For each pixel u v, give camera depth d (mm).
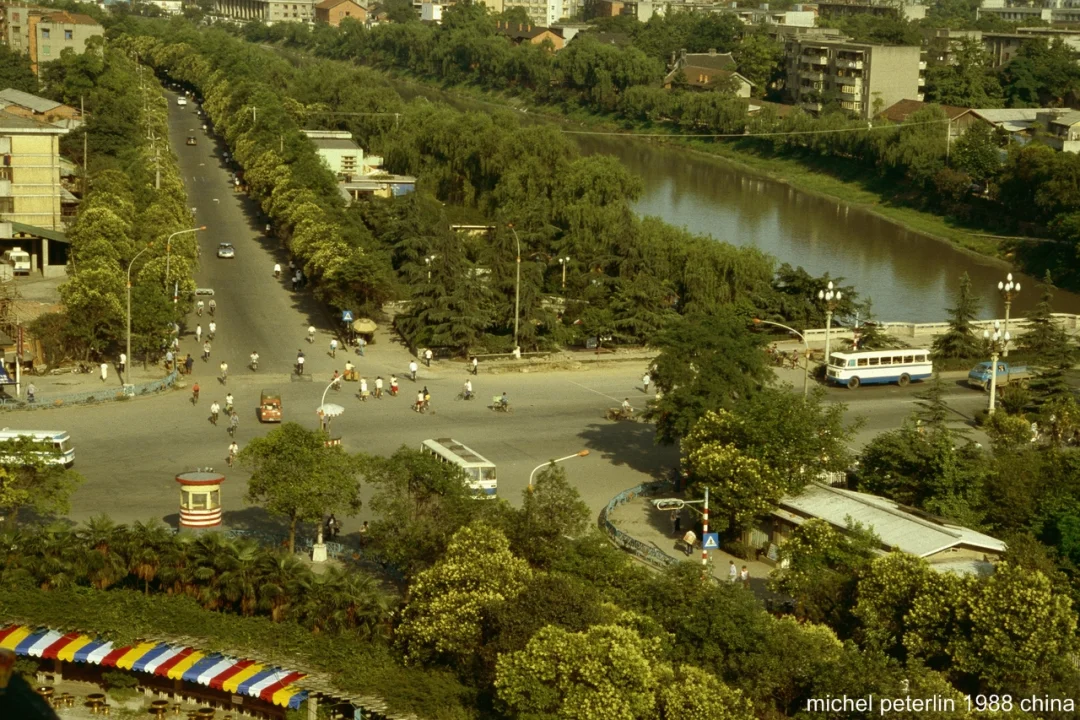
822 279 178750
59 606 80062
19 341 140750
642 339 167500
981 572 90062
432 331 158500
